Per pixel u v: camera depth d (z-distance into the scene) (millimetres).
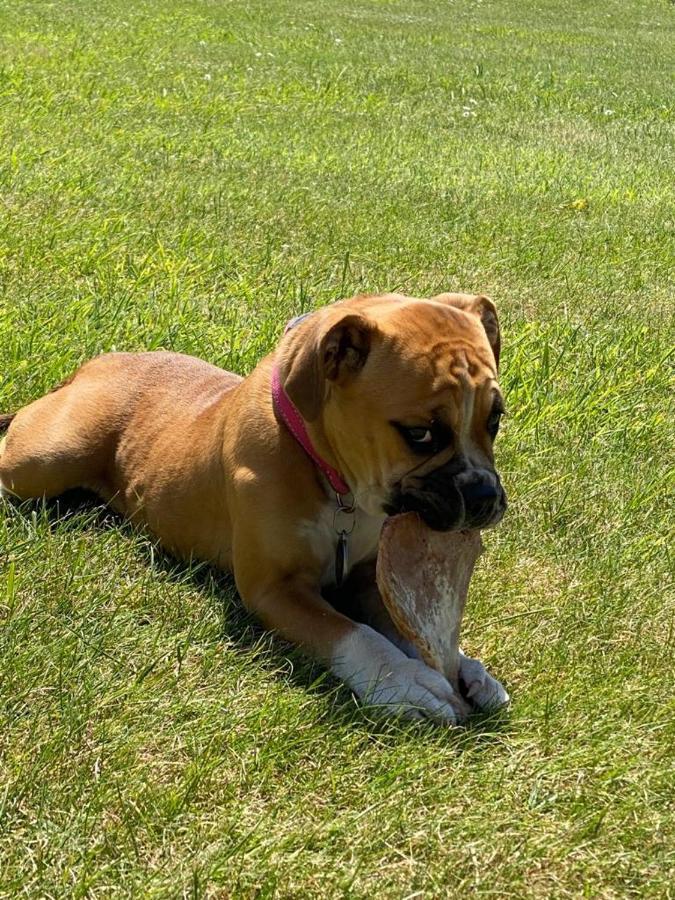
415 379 1626
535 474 2047
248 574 1721
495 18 9359
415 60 6629
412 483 1629
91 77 4805
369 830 1478
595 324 2625
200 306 2400
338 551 1744
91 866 1435
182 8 7637
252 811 1494
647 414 2256
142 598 1728
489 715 1616
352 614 1787
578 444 2143
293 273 2662
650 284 3008
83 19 6551
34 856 1437
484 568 1846
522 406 2199
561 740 1596
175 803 1482
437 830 1481
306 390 1645
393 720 1589
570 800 1527
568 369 2357
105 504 1899
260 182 3492
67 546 1788
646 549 1916
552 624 1758
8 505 1868
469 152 4422
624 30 9445
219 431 1786
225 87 5066
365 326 1644
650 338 2564
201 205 3102
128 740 1544
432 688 1605
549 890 1451
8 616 1680
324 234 3033
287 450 1707
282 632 1685
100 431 1892
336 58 6352
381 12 8914
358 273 2750
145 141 3811
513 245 3166
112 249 2582
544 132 5066
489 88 5961
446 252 3016
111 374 1938
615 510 1995
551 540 1922
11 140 3496
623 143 5004
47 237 2602
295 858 1445
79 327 2217
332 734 1569
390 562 1621
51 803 1479
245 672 1639
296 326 1771
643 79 6812
